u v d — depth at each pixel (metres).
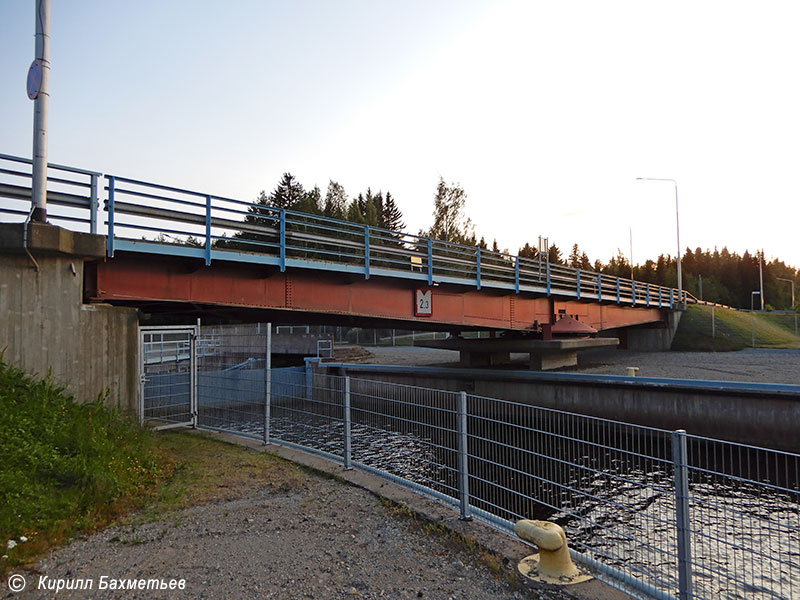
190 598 4.29
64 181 9.95
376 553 5.21
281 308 15.09
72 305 9.21
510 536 5.57
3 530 5.15
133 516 6.18
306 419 10.40
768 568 5.93
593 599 4.30
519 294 24.94
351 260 50.09
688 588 4.13
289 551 5.24
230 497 6.86
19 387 7.79
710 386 19.28
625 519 5.90
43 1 9.07
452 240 63.25
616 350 45.72
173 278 12.61
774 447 17.59
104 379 9.64
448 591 4.45
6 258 8.46
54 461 6.49
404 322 20.16
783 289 128.62
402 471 8.46
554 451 6.54
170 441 9.93
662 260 136.12
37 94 9.00
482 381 25.78
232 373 12.02
